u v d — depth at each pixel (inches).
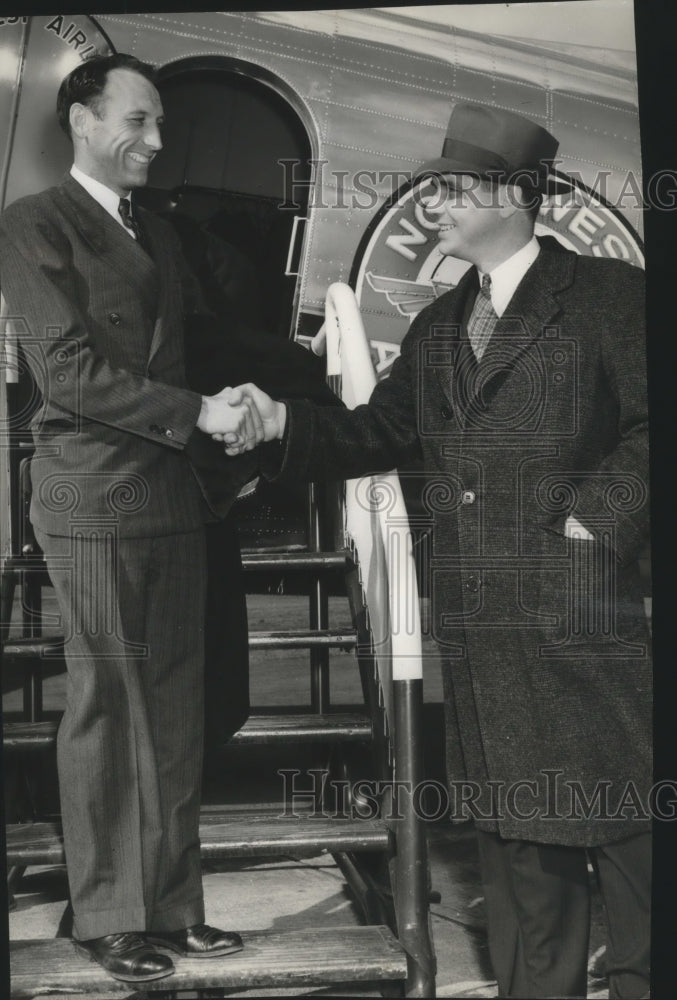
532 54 163.0
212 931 85.3
